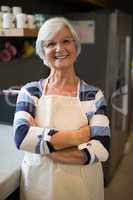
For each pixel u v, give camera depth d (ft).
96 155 3.86
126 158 11.81
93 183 4.30
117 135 10.36
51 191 4.09
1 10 5.74
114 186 9.75
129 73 11.69
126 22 10.27
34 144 3.83
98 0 11.09
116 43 9.07
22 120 3.97
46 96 4.18
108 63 8.79
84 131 4.00
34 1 8.49
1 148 5.03
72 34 4.02
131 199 8.96
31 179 4.18
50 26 3.92
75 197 4.12
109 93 8.98
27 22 5.44
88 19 8.77
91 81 9.02
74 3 10.85
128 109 12.49
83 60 9.01
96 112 4.08
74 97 4.18
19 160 4.52
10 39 6.89
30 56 6.84
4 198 3.98
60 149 3.88
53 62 4.05
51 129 3.90
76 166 4.08
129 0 14.33
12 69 6.93
